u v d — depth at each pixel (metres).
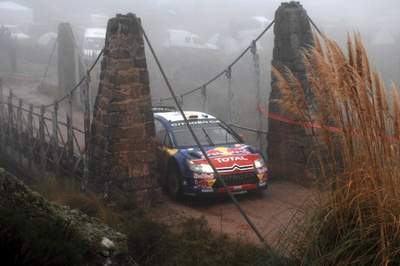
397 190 4.45
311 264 4.54
